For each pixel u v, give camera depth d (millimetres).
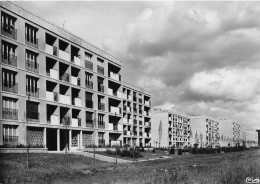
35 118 40656
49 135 47156
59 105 45250
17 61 37844
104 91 59594
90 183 23156
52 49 44500
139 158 51688
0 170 24391
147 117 91312
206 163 43906
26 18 39438
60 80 45750
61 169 28734
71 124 48031
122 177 26609
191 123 145000
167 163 44031
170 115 115625
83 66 52312
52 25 44625
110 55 62438
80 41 51812
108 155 48000
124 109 76688
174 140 116875
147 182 22234
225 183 21484
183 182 21672
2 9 35969
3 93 35406
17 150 34438
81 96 51312
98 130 55969
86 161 37156
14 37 37812
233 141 173750
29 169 26562
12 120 36375
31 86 40438
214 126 160375
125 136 75438
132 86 81812
